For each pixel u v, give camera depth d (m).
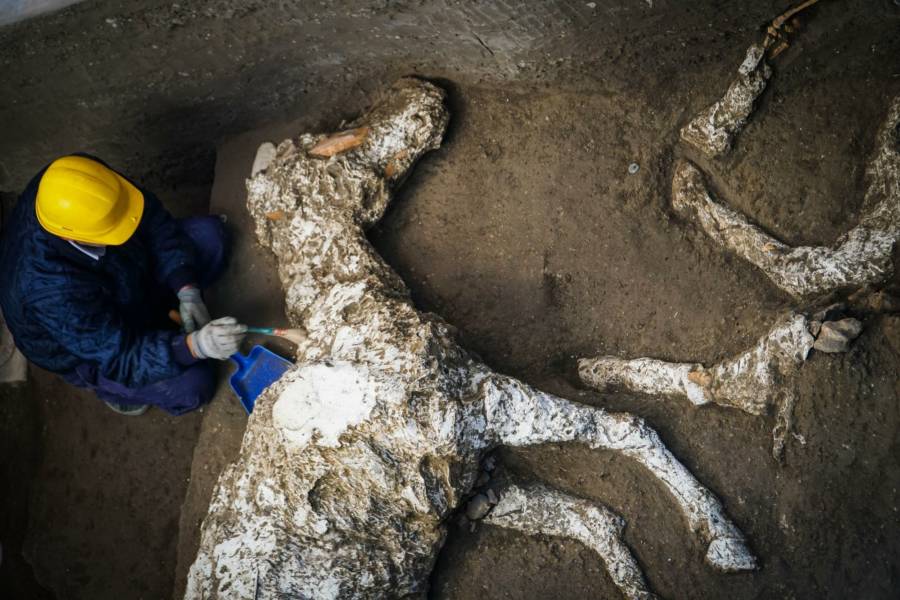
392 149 3.33
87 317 3.00
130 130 3.88
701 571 2.67
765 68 2.97
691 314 3.03
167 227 3.33
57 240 2.95
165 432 3.57
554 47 3.15
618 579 2.70
